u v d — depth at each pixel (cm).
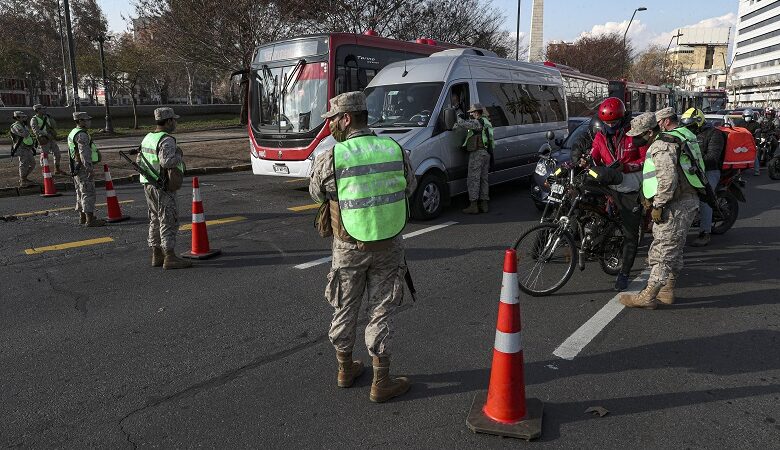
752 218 851
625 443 294
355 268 328
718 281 553
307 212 903
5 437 308
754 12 10875
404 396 343
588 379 361
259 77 1109
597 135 552
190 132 3008
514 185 1180
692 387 349
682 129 465
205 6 1989
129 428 314
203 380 366
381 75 944
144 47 3241
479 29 2542
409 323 453
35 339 432
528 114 1073
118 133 2900
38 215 908
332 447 294
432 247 683
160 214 594
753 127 1387
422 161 807
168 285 555
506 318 301
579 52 4972
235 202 999
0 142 2370
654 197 457
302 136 1031
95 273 597
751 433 301
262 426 314
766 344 410
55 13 5991
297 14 2044
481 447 292
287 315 474
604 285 543
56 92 7188
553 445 293
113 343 424
